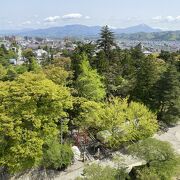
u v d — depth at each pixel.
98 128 41.81
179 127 51.34
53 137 35.47
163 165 32.53
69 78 52.56
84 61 51.50
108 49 65.75
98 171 29.92
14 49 195.25
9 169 30.77
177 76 50.59
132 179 33.50
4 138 29.97
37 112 30.97
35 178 34.38
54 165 34.78
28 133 29.80
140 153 33.88
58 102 32.38
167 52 92.38
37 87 30.77
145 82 51.53
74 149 38.84
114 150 41.06
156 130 45.62
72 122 41.72
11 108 29.73
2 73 61.16
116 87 56.56
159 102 50.53
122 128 39.59
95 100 47.72
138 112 41.66
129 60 68.12
